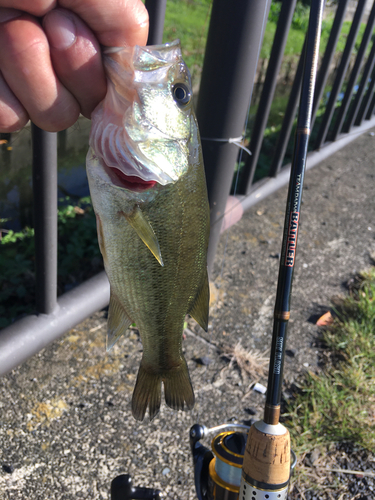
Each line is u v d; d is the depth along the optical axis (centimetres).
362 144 117
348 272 67
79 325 51
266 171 89
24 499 34
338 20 68
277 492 23
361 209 86
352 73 89
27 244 64
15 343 41
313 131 110
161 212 23
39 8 17
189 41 145
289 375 48
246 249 70
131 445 39
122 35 19
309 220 79
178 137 22
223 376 48
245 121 50
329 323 56
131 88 20
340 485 38
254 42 43
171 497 36
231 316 56
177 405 27
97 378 45
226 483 27
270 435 23
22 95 18
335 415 44
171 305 26
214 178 50
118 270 24
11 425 39
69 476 36
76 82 18
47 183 38
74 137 77
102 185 21
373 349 51
